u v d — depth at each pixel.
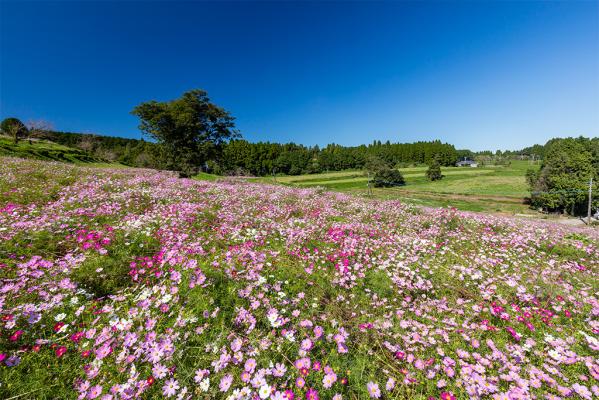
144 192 12.40
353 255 7.30
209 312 3.86
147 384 2.77
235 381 2.94
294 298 4.68
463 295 5.54
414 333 3.86
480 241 9.62
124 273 5.17
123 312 3.96
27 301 4.05
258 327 3.81
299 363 3.12
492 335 4.16
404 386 3.16
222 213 10.43
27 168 16.06
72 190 11.84
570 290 5.68
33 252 5.75
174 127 48.19
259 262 5.77
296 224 10.34
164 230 7.56
